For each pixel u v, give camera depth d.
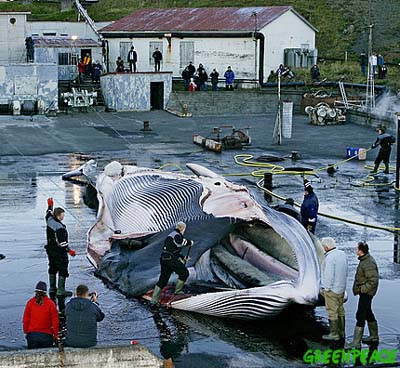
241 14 67.19
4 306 20.41
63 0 79.75
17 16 63.88
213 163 40.94
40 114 57.41
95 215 29.89
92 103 59.62
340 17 78.94
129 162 40.81
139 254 22.75
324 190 35.00
